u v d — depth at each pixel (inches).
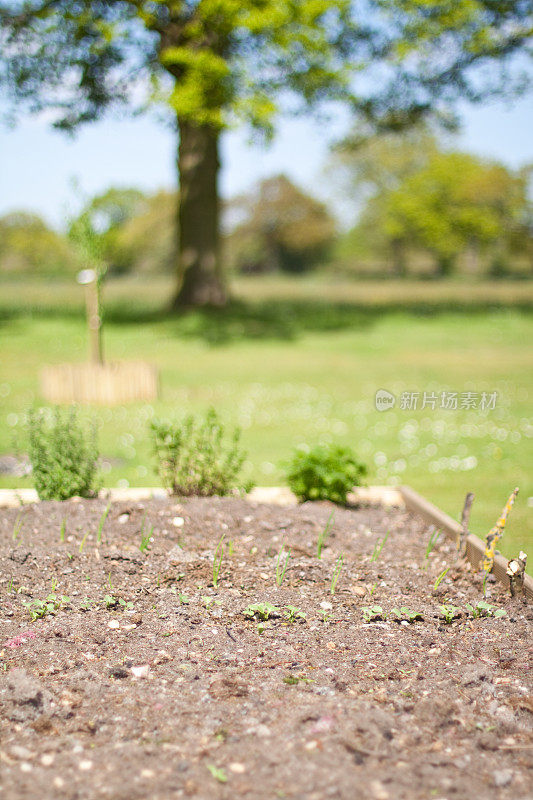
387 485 272.5
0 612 130.7
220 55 856.3
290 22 786.8
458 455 324.5
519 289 2201.0
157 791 81.2
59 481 192.9
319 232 3809.1
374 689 106.7
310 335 834.2
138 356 673.6
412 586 150.3
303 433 371.2
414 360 677.9
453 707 100.9
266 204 3846.0
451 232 3004.4
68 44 892.0
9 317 940.0
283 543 169.9
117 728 94.8
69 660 114.3
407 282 2928.2
